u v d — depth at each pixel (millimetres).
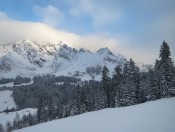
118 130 25453
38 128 37531
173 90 63469
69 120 40094
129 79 68188
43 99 94000
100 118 35250
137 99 71188
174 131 21609
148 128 23797
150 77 69688
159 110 31703
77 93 82750
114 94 75562
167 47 65750
